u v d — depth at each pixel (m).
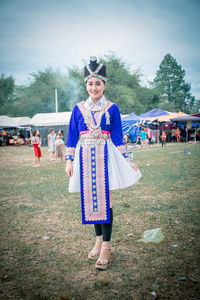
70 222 3.54
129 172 2.44
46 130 26.16
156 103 50.19
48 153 17.03
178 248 2.64
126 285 2.07
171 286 2.03
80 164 2.37
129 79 46.78
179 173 7.11
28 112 50.47
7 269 2.35
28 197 5.04
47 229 3.29
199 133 25.34
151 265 2.35
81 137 2.43
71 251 2.68
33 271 2.31
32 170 9.02
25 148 23.14
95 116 2.37
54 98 47.09
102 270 2.30
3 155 15.98
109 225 2.41
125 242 2.82
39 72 51.41
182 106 65.62
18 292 2.01
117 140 2.46
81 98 46.62
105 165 2.34
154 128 25.78
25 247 2.78
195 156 11.58
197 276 2.14
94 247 2.60
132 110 42.88
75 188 2.45
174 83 66.62
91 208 2.36
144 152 14.99
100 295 1.95
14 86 53.06
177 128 25.84
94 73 2.34
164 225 3.26
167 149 16.72
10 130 29.48
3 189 5.84
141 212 3.81
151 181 6.15
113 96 41.78
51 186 6.09
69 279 2.18
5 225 3.46
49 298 1.93
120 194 4.96
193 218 3.47
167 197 4.62
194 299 1.87
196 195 4.67
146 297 1.91
